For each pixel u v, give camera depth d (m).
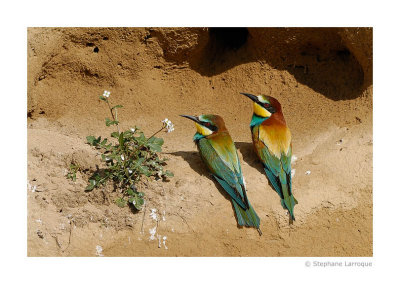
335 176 11.09
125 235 10.05
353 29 13.06
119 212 10.16
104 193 10.29
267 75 14.23
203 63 14.34
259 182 10.89
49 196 10.27
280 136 11.08
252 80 14.22
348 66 14.05
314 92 13.96
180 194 10.41
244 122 13.45
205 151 10.84
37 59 13.04
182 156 11.49
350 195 10.89
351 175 11.10
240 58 14.38
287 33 13.67
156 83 14.05
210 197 10.48
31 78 12.99
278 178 10.75
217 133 11.09
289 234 10.48
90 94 13.73
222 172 10.57
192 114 13.70
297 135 12.80
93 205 10.27
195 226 10.17
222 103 14.03
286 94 14.03
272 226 10.42
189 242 10.10
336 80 14.02
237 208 10.30
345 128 12.74
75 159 10.69
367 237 10.82
